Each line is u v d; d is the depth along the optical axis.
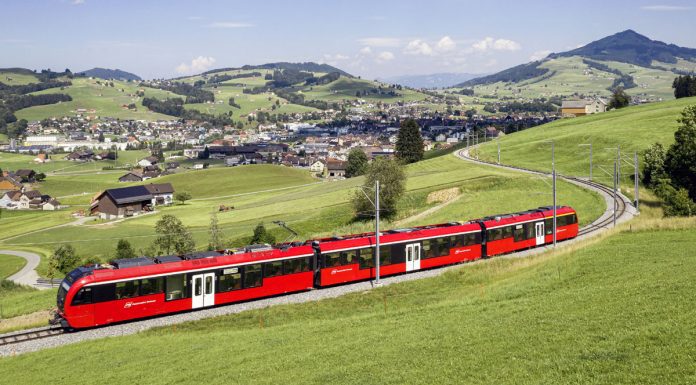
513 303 35.66
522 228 65.25
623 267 40.94
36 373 31.92
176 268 44.28
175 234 91.06
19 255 118.81
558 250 56.00
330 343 31.84
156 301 43.31
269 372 27.73
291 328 37.28
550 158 138.62
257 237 92.12
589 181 109.31
